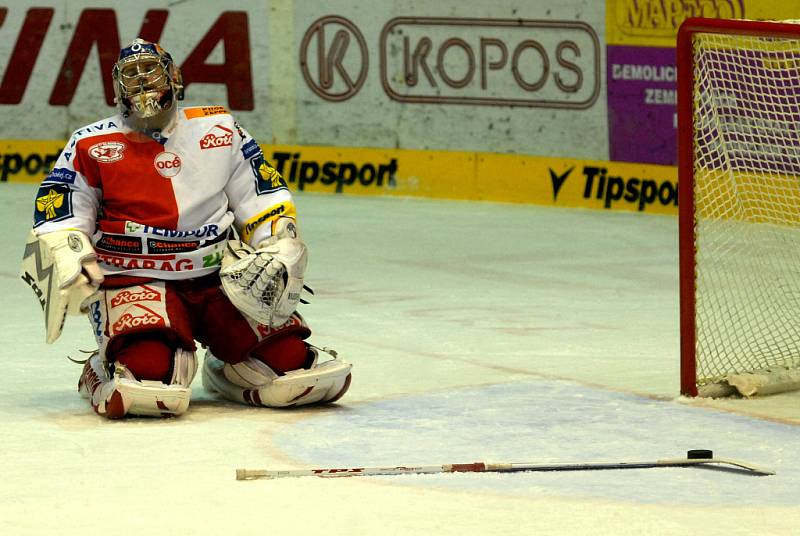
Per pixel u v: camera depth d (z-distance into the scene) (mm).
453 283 26453
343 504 11242
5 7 43594
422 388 16641
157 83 14789
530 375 17500
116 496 11500
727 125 23203
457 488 11797
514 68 39562
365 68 41219
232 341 15328
